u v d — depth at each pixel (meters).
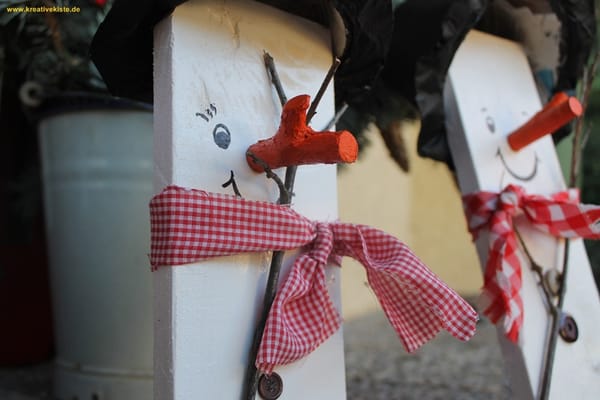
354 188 2.15
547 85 0.90
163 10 0.54
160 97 0.54
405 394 1.20
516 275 0.70
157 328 0.52
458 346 1.65
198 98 0.55
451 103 0.76
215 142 0.55
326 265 0.62
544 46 0.86
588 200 1.81
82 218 1.04
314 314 0.58
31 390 1.20
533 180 0.79
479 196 0.73
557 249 0.76
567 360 0.72
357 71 0.68
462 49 0.78
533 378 0.69
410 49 0.75
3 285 1.40
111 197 1.03
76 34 1.00
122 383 1.02
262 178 0.58
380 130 0.96
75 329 1.06
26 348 1.41
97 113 1.02
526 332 0.70
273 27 0.62
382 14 0.63
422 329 0.59
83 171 1.04
